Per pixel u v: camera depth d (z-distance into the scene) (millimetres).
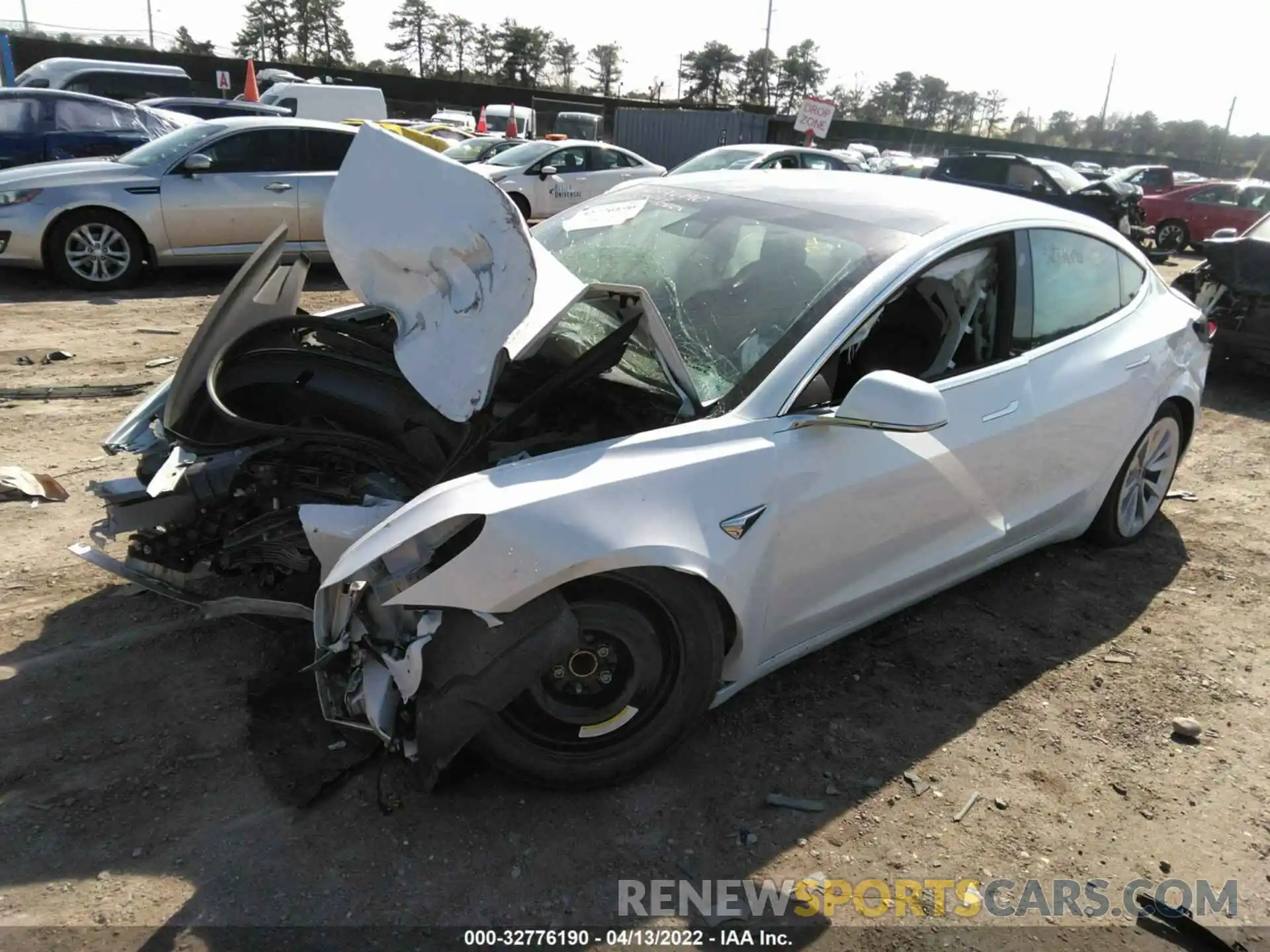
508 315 2432
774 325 2848
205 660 2988
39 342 6664
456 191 2467
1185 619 3736
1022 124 90938
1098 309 3748
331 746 2631
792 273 2988
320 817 2410
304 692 2840
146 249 8984
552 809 2504
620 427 2797
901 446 2855
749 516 2514
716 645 2539
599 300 2691
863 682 3166
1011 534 3471
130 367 6160
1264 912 2338
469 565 2207
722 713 2951
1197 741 2988
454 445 2873
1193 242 19094
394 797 2479
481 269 2453
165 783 2477
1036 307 3408
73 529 3785
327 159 9766
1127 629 3635
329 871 2254
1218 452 5906
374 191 2535
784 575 2670
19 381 5656
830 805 2598
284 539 2613
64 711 2719
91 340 6824
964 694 3150
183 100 16734
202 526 2766
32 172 8578
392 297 2574
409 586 2215
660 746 2562
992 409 3150
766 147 14008
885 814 2580
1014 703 3117
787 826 2512
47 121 10883
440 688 2291
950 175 16500
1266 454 5895
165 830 2330
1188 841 2564
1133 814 2652
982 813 2617
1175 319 4137
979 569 3477
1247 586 4027
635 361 2863
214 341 2938
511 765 2467
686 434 2527
